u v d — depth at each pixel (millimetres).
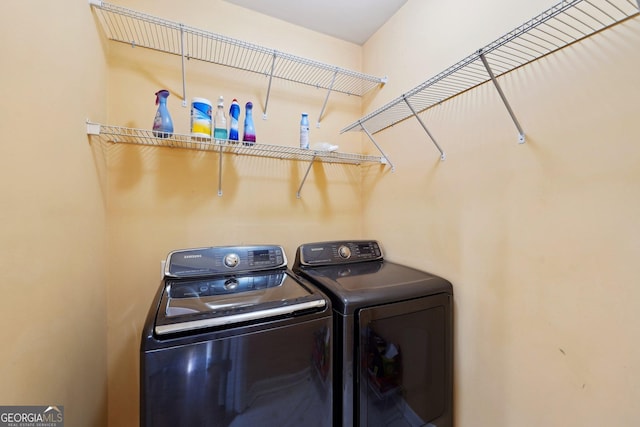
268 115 1815
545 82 984
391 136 1839
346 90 2100
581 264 891
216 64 1663
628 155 788
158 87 1516
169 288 1173
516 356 1084
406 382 1205
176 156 1562
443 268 1426
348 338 1093
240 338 891
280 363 952
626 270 792
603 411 839
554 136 960
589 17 862
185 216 1582
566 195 928
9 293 623
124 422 1419
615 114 812
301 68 1897
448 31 1394
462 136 1326
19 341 661
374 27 1924
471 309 1270
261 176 1793
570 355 919
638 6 670
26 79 693
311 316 1016
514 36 839
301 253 1609
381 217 1930
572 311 915
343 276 1403
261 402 916
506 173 1124
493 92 1179
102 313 1306
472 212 1272
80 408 1031
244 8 1722
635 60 774
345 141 2102
